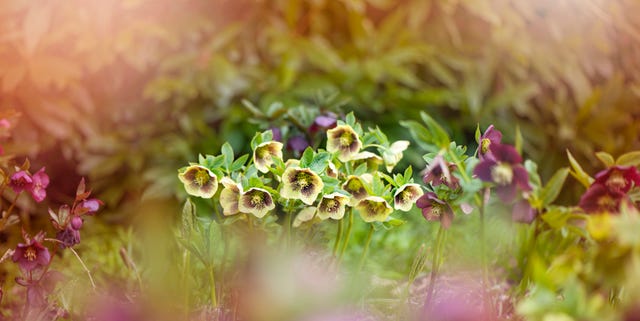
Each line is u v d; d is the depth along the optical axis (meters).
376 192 2.86
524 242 3.25
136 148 4.16
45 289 2.90
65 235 2.91
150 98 4.29
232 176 2.87
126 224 4.07
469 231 3.59
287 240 2.88
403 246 3.63
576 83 4.42
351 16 4.45
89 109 4.07
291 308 1.99
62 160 4.20
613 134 4.58
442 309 2.48
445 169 2.71
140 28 4.12
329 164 2.89
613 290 2.71
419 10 4.43
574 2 4.50
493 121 4.48
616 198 2.71
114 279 3.29
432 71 4.53
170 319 2.33
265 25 4.44
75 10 4.09
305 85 4.21
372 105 4.32
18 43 4.00
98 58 4.06
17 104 4.02
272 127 3.25
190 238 2.85
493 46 4.51
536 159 4.55
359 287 2.89
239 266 2.85
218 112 4.25
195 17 4.27
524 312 2.39
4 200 3.82
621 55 4.64
